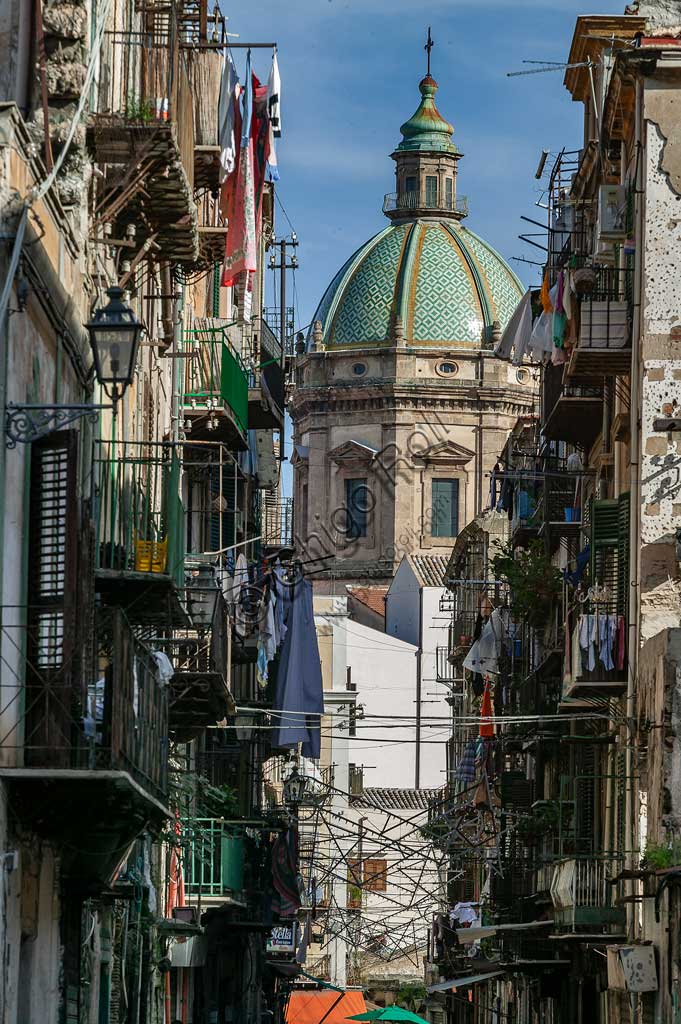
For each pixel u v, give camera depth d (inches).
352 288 4613.7
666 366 1553.9
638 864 1471.5
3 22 1092.5
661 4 1595.7
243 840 2153.1
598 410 1857.8
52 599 959.0
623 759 1606.8
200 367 1815.9
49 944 1050.7
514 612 2311.8
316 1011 3663.9
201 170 1605.6
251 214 1599.4
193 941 1910.7
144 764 1079.6
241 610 1989.4
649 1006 1362.0
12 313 916.6
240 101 1604.3
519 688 2432.3
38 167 988.6
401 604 4443.9
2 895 890.7
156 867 1636.3
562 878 1659.7
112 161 1195.3
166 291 1652.3
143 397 1499.8
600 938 1599.4
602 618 1572.3
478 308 4569.4
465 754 3221.0
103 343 927.7
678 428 1439.5
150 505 1390.3
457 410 4517.7
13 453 932.6
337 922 3767.2
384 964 4335.6
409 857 2694.4
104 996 1322.6
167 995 1797.5
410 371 4512.8
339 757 4207.7
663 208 1565.0
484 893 2795.3
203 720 1604.3
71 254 1099.3
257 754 2460.6
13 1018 934.4
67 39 1123.3
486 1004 3102.9
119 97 1344.7
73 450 956.0
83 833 1003.3
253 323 2593.5
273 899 2610.7
